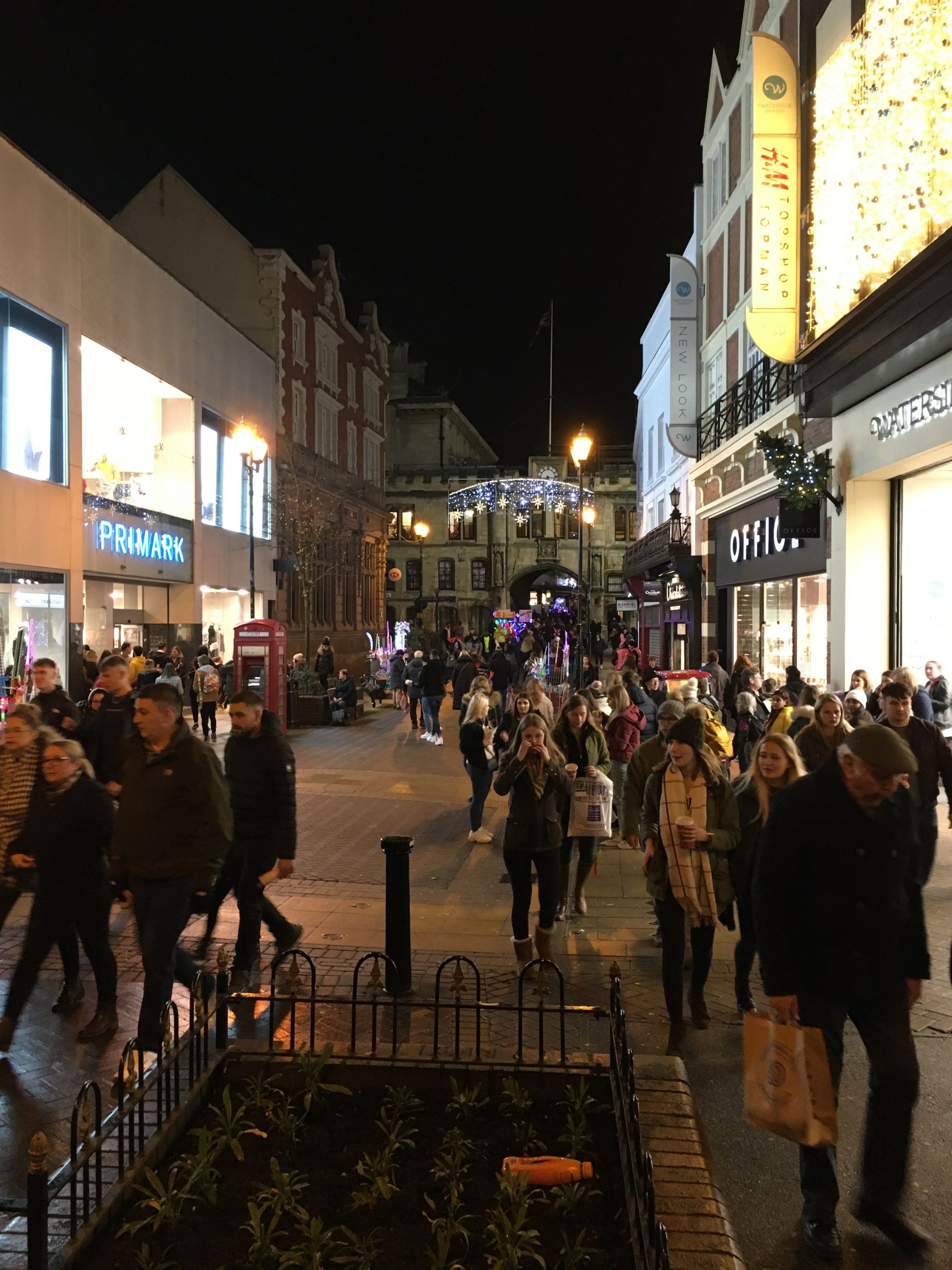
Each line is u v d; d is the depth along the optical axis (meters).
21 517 16.77
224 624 28.42
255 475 30.06
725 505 20.91
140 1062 3.29
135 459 24.03
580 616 19.31
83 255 19.05
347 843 9.88
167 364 23.20
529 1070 3.72
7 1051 4.88
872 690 11.03
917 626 12.69
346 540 41.31
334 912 7.46
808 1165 3.41
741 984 5.47
